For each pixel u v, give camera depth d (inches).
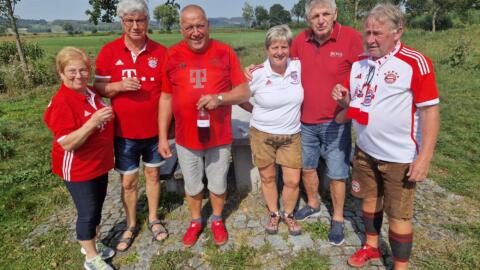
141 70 106.1
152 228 129.7
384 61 84.4
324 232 127.1
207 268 114.1
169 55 104.2
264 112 113.3
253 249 120.7
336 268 111.1
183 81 103.2
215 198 121.6
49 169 193.3
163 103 109.3
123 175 116.7
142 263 117.6
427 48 603.5
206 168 117.7
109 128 102.7
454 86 342.0
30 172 188.7
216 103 99.7
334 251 118.6
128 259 119.1
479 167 177.3
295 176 119.0
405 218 92.4
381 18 79.7
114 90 103.3
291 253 118.8
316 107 112.3
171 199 153.3
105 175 106.3
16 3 460.8
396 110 84.7
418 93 80.9
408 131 85.7
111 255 119.6
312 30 108.3
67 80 92.4
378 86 85.6
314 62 109.3
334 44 106.4
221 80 104.0
